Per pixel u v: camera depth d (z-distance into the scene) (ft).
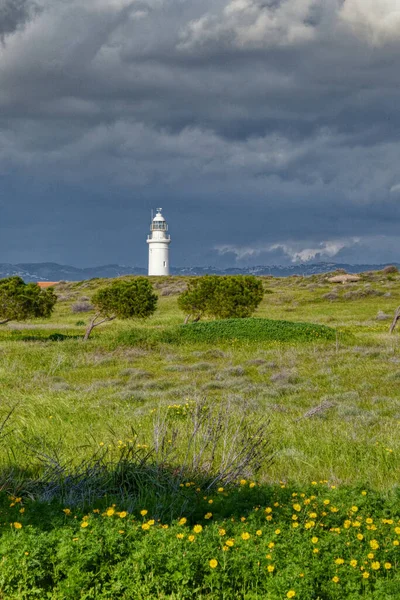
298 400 87.86
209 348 142.51
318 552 29.76
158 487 42.22
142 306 167.94
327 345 140.15
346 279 375.25
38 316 170.81
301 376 107.24
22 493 41.81
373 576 28.30
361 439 60.44
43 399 82.12
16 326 217.77
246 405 79.87
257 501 38.58
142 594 27.02
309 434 62.34
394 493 40.22
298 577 26.89
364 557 29.35
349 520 34.12
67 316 276.00
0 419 67.56
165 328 160.35
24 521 34.04
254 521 33.40
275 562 28.40
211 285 191.52
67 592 26.89
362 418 72.54
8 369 115.75
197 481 43.21
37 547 29.37
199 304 191.72
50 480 43.32
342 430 65.21
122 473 44.01
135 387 100.78
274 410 78.95
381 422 70.79
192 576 27.68
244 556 28.89
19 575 28.25
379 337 156.66
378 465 50.14
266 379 106.83
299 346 140.97
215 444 46.85
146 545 29.48
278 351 135.13
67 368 121.08
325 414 75.51
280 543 30.63
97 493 41.60
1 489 41.47
